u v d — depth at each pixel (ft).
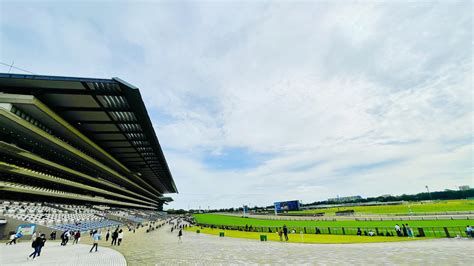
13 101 100.12
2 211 87.86
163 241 81.41
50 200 147.02
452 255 41.52
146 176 363.97
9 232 81.97
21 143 119.75
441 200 336.49
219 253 52.16
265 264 39.22
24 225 82.28
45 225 91.91
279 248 59.21
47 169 140.46
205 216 332.80
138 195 334.24
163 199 568.41
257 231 129.49
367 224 145.18
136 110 132.36
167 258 46.24
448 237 71.72
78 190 175.83
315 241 75.77
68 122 139.23
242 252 53.21
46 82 103.40
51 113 118.42
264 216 270.67
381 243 63.82
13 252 53.36
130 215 225.35
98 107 129.70
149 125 158.20
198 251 55.72
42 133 115.65
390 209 253.44
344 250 52.08
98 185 206.90
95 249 57.36
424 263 36.04
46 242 76.64
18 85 105.09
